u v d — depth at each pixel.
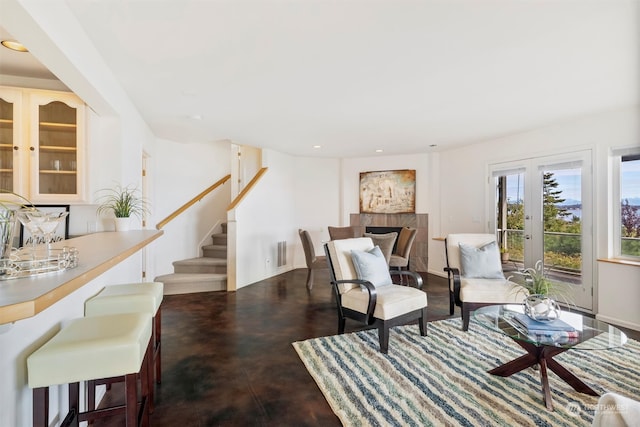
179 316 3.71
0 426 1.13
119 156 2.80
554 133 4.13
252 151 6.37
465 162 5.50
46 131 2.54
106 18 1.80
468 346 2.84
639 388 2.15
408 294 2.97
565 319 2.39
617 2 1.65
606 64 2.39
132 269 3.20
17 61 2.43
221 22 1.84
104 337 1.30
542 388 2.05
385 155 6.52
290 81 2.70
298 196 6.67
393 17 1.79
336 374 2.37
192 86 2.80
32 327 1.33
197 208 5.62
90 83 2.05
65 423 1.39
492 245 3.75
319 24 1.86
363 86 2.81
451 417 1.87
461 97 3.10
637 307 3.30
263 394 2.14
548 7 1.70
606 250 3.62
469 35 1.99
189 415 1.92
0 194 2.42
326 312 3.86
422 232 6.27
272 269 5.96
